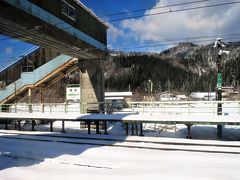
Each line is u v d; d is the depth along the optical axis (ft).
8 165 32.58
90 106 81.30
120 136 53.83
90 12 75.31
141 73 538.88
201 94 362.53
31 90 96.37
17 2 48.96
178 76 561.84
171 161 33.19
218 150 39.19
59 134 58.03
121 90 478.18
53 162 33.99
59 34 61.00
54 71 87.81
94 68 82.43
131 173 26.55
